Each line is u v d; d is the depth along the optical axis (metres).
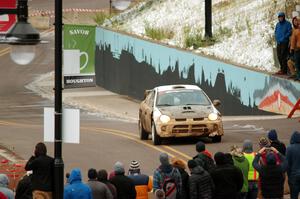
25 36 20.55
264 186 27.27
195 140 48.25
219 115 46.28
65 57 25.17
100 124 61.31
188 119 45.56
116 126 59.22
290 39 58.16
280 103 59.50
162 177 25.70
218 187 25.97
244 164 28.41
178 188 25.81
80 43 55.25
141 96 83.88
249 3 76.75
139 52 83.75
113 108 76.75
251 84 63.09
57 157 23.28
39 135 53.66
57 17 22.53
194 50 73.06
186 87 48.84
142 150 45.09
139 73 84.06
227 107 66.62
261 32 69.12
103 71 95.56
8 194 24.70
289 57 59.25
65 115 23.50
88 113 72.69
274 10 70.94
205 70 69.75
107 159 42.47
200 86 70.81
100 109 75.94
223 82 67.06
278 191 27.28
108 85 93.81
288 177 28.84
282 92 59.12
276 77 59.84
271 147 28.14
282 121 55.19
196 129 45.53
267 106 61.19
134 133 53.91
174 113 46.03
